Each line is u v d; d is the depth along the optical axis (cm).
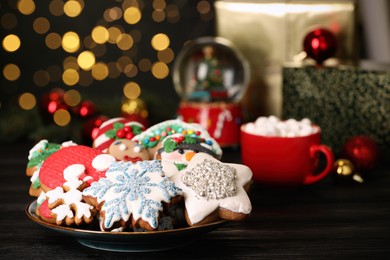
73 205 75
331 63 120
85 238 75
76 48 194
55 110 117
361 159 100
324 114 112
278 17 120
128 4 192
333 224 87
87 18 193
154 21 194
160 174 76
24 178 101
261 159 96
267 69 122
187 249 79
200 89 118
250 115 124
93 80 199
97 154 79
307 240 82
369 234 84
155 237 74
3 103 198
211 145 86
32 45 195
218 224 76
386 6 155
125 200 73
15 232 84
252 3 121
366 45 159
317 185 100
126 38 195
